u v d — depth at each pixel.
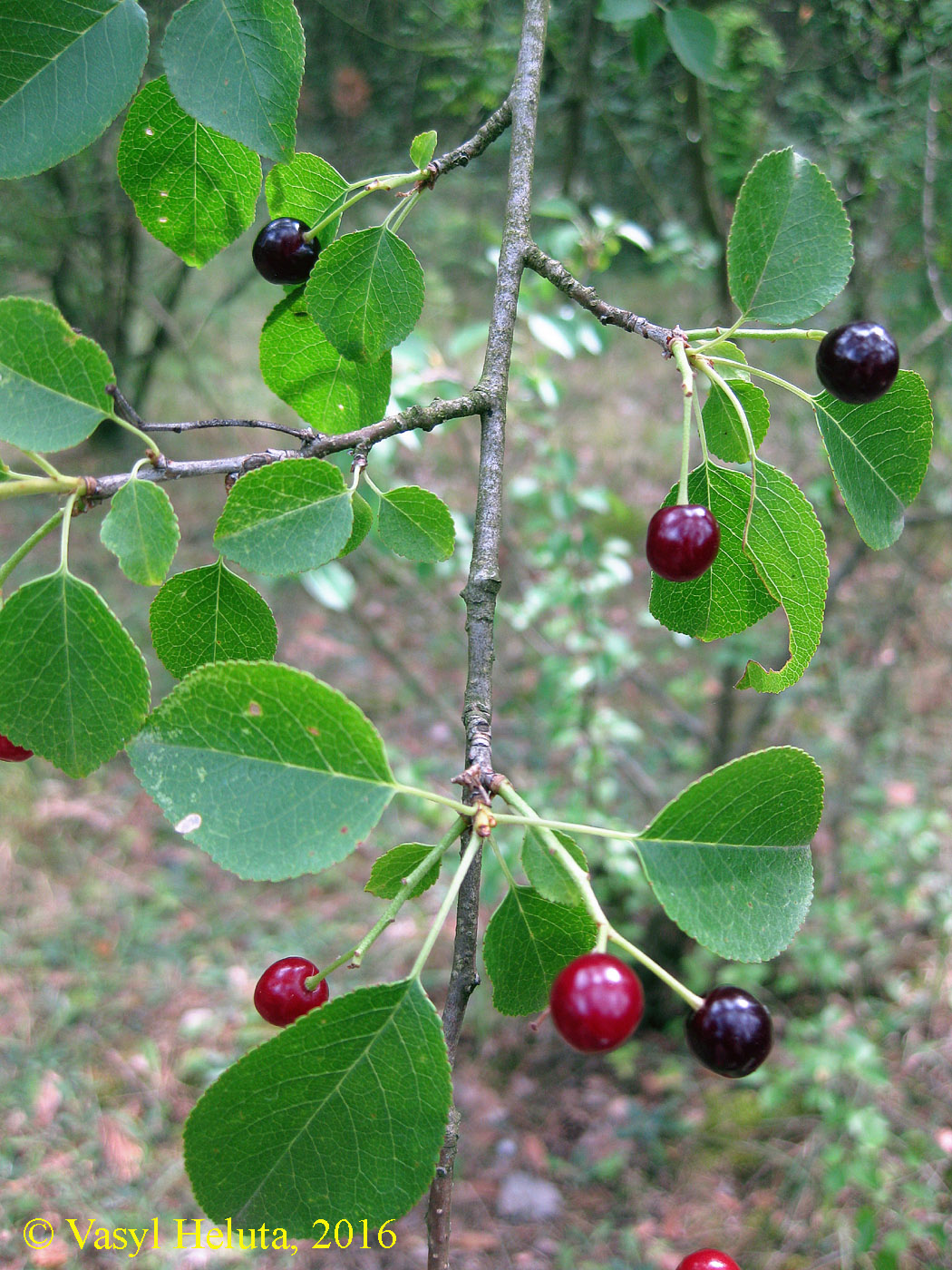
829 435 1.11
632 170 4.56
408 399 2.97
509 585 5.54
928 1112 3.81
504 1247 3.56
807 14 3.25
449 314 5.17
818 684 4.42
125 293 6.43
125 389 7.32
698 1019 0.83
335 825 0.80
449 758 5.48
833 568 4.56
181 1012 4.27
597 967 0.76
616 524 6.78
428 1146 0.78
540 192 4.66
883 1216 3.48
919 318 3.86
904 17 3.13
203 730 0.82
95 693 0.83
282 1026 0.94
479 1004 4.42
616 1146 3.95
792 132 3.71
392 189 1.26
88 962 4.47
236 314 8.67
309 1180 0.78
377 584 6.61
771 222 1.05
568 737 4.16
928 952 4.50
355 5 3.79
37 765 5.65
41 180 5.29
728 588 1.19
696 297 5.85
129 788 5.62
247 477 0.90
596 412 7.93
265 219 4.67
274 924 4.79
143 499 0.85
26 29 0.98
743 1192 3.72
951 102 3.35
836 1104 3.61
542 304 3.66
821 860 4.83
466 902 0.83
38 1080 3.87
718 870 0.85
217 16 1.00
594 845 4.05
